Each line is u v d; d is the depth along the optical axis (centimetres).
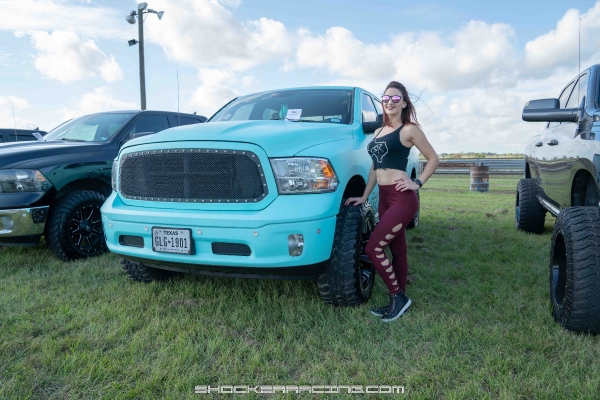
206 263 263
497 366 210
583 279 234
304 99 401
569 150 320
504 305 298
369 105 436
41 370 216
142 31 1433
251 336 254
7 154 398
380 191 286
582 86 363
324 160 267
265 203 254
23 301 307
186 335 248
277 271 258
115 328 260
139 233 284
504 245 490
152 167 282
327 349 238
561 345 232
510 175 2212
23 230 388
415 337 250
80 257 429
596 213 246
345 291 282
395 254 297
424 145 270
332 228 266
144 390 198
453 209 819
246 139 258
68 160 425
